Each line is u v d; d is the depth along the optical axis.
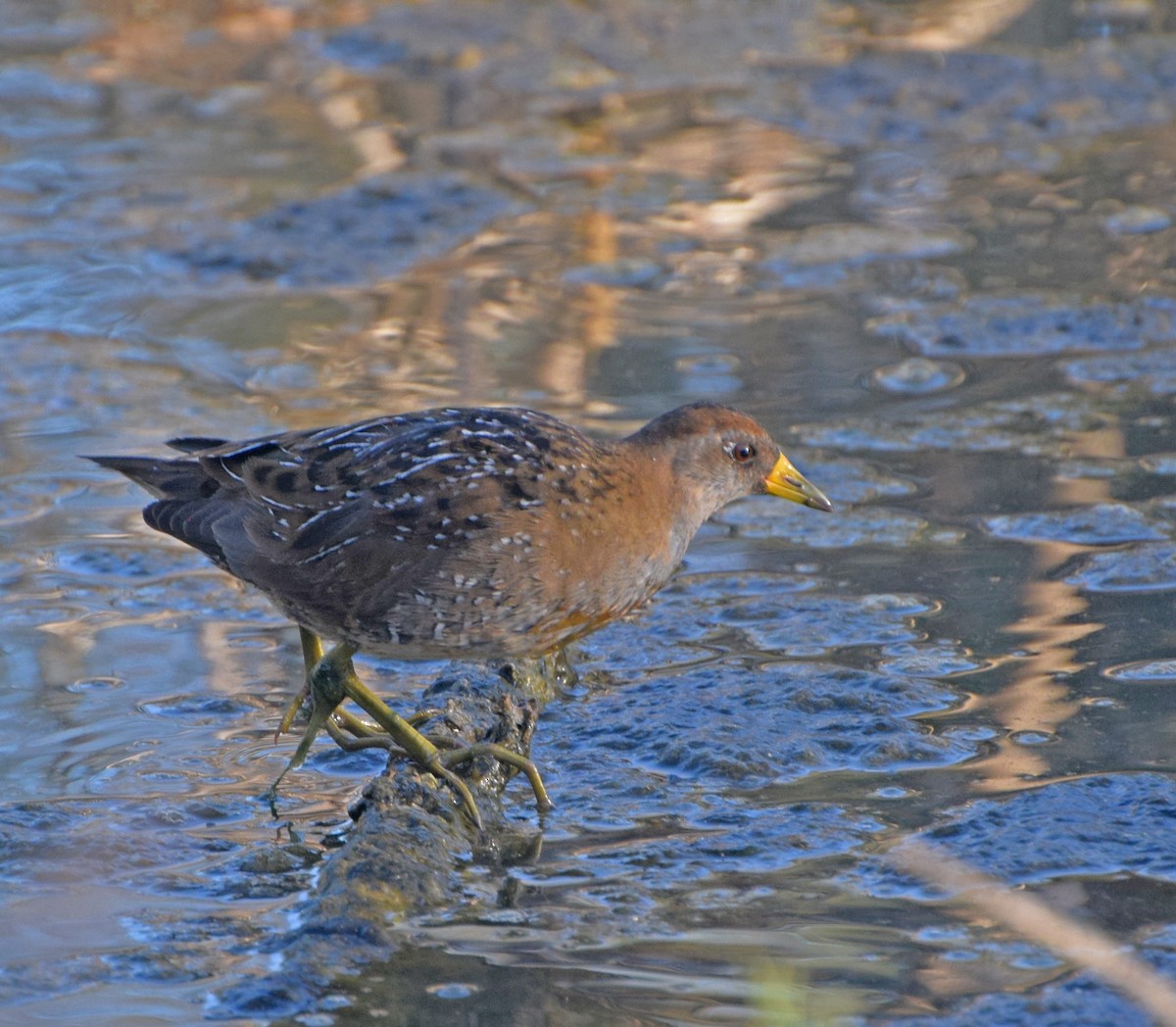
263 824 9.41
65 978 7.88
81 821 9.38
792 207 19.75
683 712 10.63
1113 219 18.98
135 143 21.34
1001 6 24.25
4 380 15.88
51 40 24.48
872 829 9.13
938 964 7.81
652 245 18.88
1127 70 22.48
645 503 10.18
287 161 20.73
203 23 24.91
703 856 8.92
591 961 7.94
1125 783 9.36
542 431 10.05
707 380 15.72
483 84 22.80
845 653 11.35
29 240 18.89
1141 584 12.02
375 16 24.72
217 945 8.18
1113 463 13.95
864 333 16.64
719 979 7.77
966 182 20.19
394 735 9.64
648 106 22.33
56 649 11.60
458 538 9.59
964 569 12.42
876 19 24.30
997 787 9.50
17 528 13.41
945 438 14.56
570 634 10.14
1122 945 7.88
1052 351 16.16
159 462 10.41
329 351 16.48
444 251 18.75
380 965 7.93
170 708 10.81
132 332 16.92
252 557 9.89
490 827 9.34
